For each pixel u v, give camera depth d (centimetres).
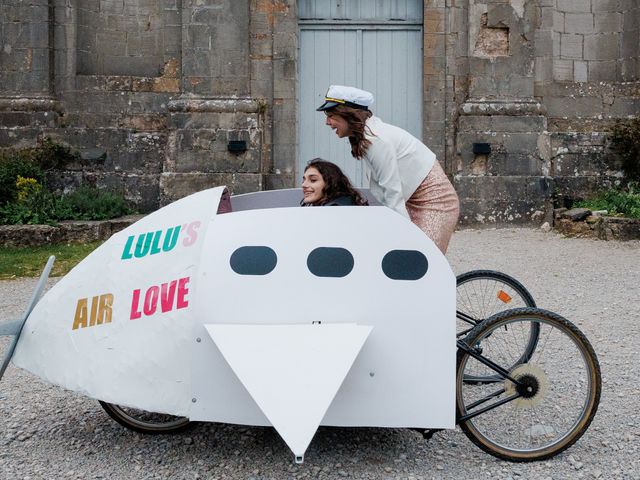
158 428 427
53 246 1138
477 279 508
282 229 379
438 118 1383
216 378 373
